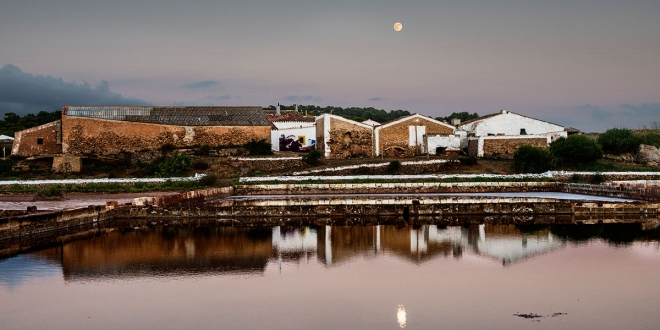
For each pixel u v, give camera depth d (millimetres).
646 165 71750
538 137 72375
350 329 19703
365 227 39844
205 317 20875
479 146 72625
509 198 45469
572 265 28312
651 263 28500
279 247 32906
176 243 33906
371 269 27938
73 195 51344
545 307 21891
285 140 79938
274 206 43125
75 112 70625
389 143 73625
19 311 21438
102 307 21953
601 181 59781
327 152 71750
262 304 22406
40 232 35312
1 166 64188
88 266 28062
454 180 57250
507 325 19984
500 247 32625
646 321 20250
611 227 39062
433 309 21750
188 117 73562
